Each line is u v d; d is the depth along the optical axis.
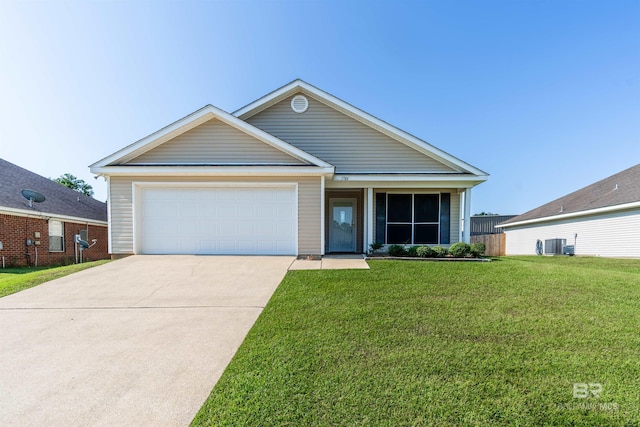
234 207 9.32
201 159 9.59
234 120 9.42
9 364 3.25
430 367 3.00
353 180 10.45
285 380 2.83
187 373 3.04
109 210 9.18
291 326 4.07
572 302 4.92
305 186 9.30
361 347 3.44
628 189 14.35
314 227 9.30
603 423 2.25
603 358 3.16
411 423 2.25
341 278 6.48
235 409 2.46
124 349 3.58
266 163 9.56
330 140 11.22
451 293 5.41
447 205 11.26
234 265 7.89
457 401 2.49
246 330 4.10
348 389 2.67
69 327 4.25
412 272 7.01
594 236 15.31
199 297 5.50
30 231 13.38
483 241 21.12
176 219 9.31
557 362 3.08
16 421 2.38
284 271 7.27
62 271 7.33
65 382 2.91
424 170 11.16
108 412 2.47
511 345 3.45
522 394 2.58
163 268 7.57
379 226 11.16
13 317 4.63
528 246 20.98
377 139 11.21
